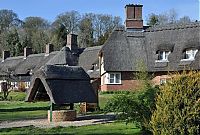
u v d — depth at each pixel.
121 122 20.47
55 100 22.64
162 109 10.71
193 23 47.94
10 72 76.75
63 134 16.39
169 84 10.88
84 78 24.70
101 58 51.84
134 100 14.34
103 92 46.03
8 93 50.59
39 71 23.62
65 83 23.67
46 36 113.56
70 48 68.69
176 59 45.31
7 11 123.00
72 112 23.48
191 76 10.70
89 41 113.69
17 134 16.73
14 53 103.94
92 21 116.12
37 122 22.67
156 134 10.70
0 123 22.23
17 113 28.47
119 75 47.66
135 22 50.56
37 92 24.69
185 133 10.34
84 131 17.36
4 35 109.31
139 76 24.19
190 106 10.39
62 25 107.06
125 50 48.38
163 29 49.06
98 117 24.86
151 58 47.03
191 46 44.94
